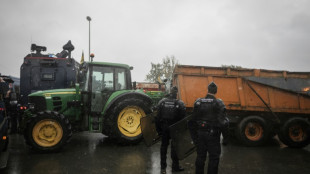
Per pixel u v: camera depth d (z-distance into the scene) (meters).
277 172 4.41
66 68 9.32
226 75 6.92
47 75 9.16
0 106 4.58
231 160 5.16
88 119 6.43
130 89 7.05
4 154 4.89
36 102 6.34
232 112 6.86
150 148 6.14
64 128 5.69
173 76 7.09
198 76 6.88
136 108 6.52
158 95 9.90
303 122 6.59
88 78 6.56
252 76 6.94
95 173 4.21
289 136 6.57
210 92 3.73
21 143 6.75
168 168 4.53
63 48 9.66
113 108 6.35
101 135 8.20
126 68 7.03
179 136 4.06
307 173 4.37
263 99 6.87
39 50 9.60
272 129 6.92
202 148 3.57
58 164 4.73
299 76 7.04
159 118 4.33
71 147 6.23
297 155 5.71
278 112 6.86
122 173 4.21
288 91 6.88
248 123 6.63
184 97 6.71
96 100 6.37
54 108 6.36
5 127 4.67
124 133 6.38
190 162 4.95
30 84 9.02
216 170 3.46
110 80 6.78
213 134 3.51
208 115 3.57
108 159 5.09
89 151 5.79
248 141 6.58
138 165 4.68
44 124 5.64
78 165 4.67
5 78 6.32
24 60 9.05
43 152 5.60
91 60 6.79
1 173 4.20
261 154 5.75
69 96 6.52
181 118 4.25
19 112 8.28
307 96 6.88
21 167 4.54
